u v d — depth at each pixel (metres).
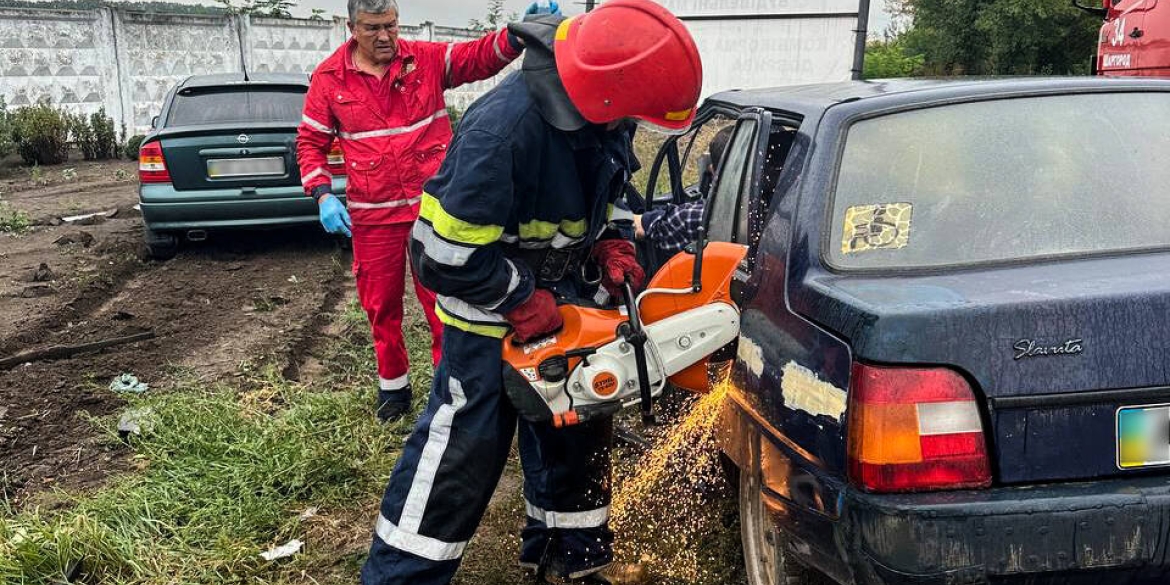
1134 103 2.74
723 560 3.23
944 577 1.99
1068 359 2.01
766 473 2.47
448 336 2.68
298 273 7.75
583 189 2.62
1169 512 1.97
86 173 14.06
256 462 3.98
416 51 4.23
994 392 2.02
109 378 5.14
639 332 2.62
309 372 5.38
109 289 7.18
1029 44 16.66
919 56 19.44
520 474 4.01
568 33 2.41
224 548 3.34
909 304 2.07
